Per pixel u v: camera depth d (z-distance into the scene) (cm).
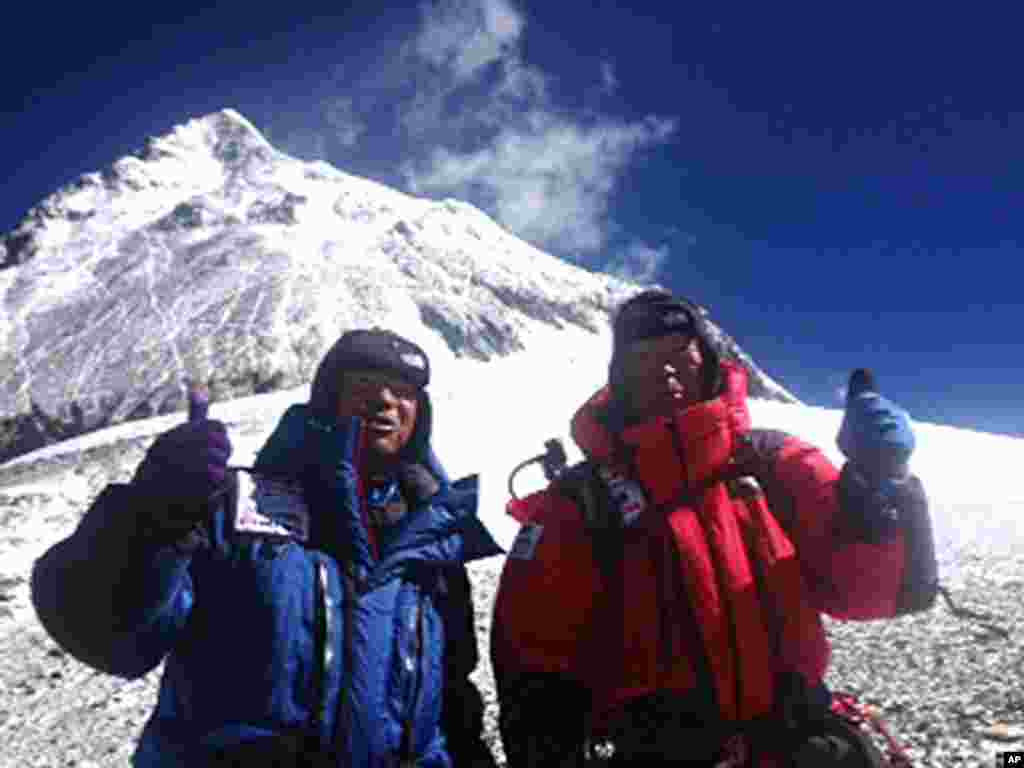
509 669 178
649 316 186
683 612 170
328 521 167
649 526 174
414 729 165
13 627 910
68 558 142
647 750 170
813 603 180
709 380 189
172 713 159
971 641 532
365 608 163
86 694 623
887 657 516
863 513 166
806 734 167
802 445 184
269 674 155
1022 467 1995
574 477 184
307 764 154
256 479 165
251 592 157
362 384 177
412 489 178
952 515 1364
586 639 180
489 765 182
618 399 191
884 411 167
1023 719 365
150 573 144
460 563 183
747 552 173
